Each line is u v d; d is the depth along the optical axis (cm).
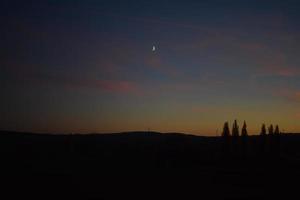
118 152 11550
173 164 8362
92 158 9362
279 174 6619
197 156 9838
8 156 8556
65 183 4519
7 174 5016
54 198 3509
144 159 9325
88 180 4991
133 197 3859
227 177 6069
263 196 4216
